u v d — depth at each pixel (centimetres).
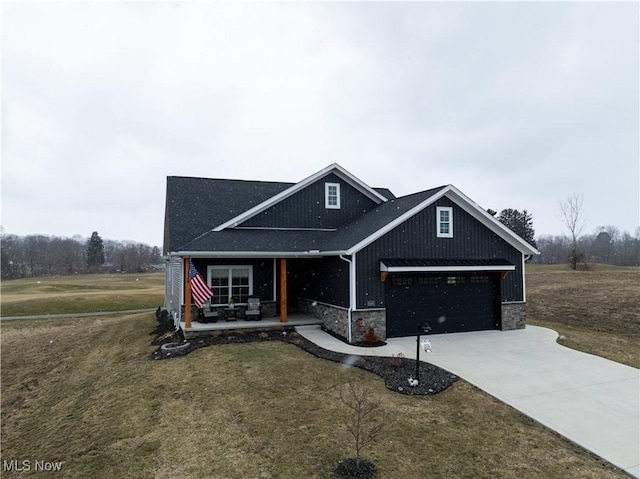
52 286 4647
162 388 888
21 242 8831
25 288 4344
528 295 2442
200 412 752
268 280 1600
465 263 1402
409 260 1349
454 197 1444
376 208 1766
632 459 579
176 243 1430
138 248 10725
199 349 1166
